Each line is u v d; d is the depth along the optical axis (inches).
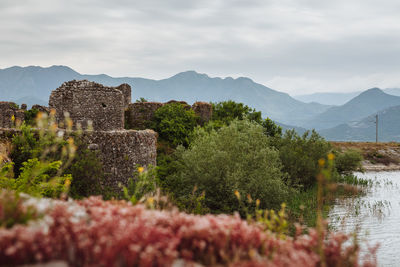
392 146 3353.8
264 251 219.1
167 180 1167.0
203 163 1165.7
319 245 226.4
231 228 224.4
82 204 275.7
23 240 178.7
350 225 999.6
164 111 1616.6
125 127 1578.5
